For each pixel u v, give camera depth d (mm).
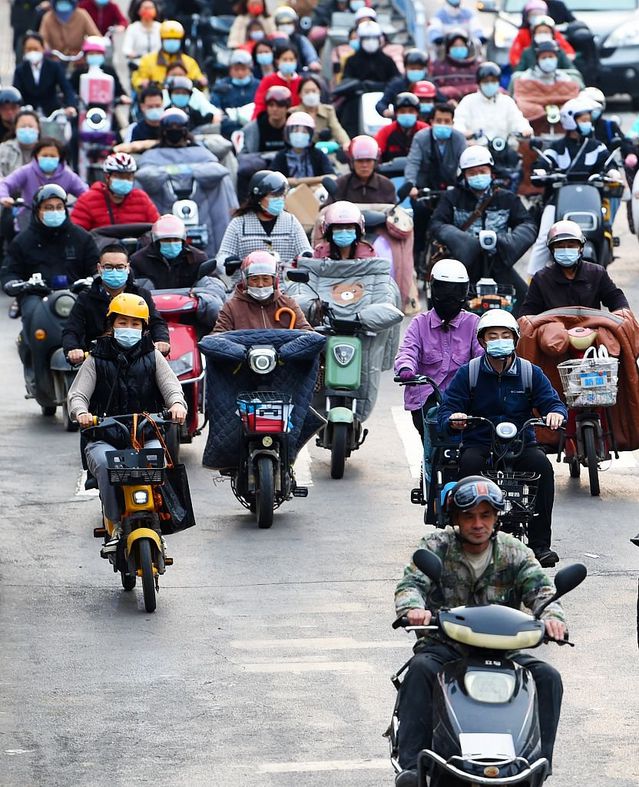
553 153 65625
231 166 68625
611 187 65000
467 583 24266
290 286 46938
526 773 20812
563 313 43438
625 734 27469
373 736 27344
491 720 21234
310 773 25812
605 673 30375
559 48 83938
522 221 58500
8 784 25453
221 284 49875
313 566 37094
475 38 97312
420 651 23141
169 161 64250
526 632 21828
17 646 32000
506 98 76250
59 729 27734
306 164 66500
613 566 36938
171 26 84812
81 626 33219
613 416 43438
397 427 50844
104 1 96250
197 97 76875
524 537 36156
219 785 25375
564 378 42094
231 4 105188
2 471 45719
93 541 39375
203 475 46062
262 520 40031
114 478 33625
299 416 41062
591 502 42500
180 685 29797
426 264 62719
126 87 108438
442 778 21234
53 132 77625
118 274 41719
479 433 34906
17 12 104688
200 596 35094
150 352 35750
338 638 32344
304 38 95375
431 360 39250
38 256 51375
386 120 83938
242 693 29359
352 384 44688
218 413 40969
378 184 63625
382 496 43281
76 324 41875
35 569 37188
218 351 40625
